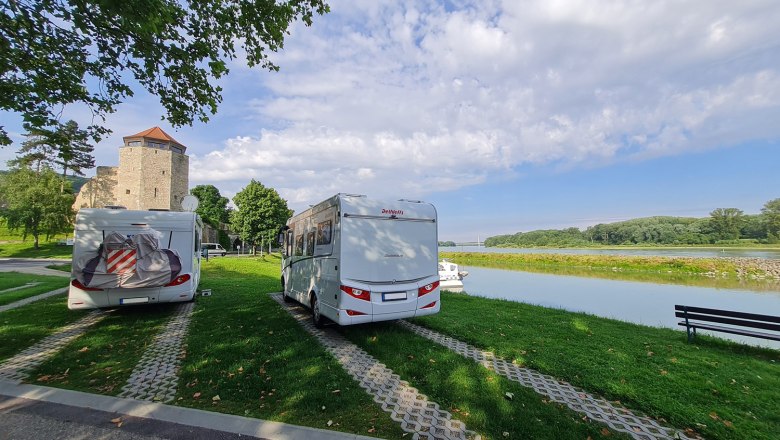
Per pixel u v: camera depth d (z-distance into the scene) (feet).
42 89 21.88
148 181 185.68
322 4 25.71
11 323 26.86
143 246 27.12
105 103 24.77
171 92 25.80
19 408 13.60
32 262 102.94
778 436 12.21
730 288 67.21
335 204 23.43
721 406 14.28
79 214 27.78
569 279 85.76
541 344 22.30
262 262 98.94
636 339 24.03
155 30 18.06
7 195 158.51
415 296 23.98
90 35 21.89
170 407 13.64
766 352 22.16
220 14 23.67
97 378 16.75
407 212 24.61
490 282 80.43
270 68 26.78
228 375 16.92
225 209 246.27
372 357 19.92
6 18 19.13
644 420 13.21
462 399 14.53
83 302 26.40
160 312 31.30
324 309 24.35
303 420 12.85
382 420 12.91
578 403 14.49
